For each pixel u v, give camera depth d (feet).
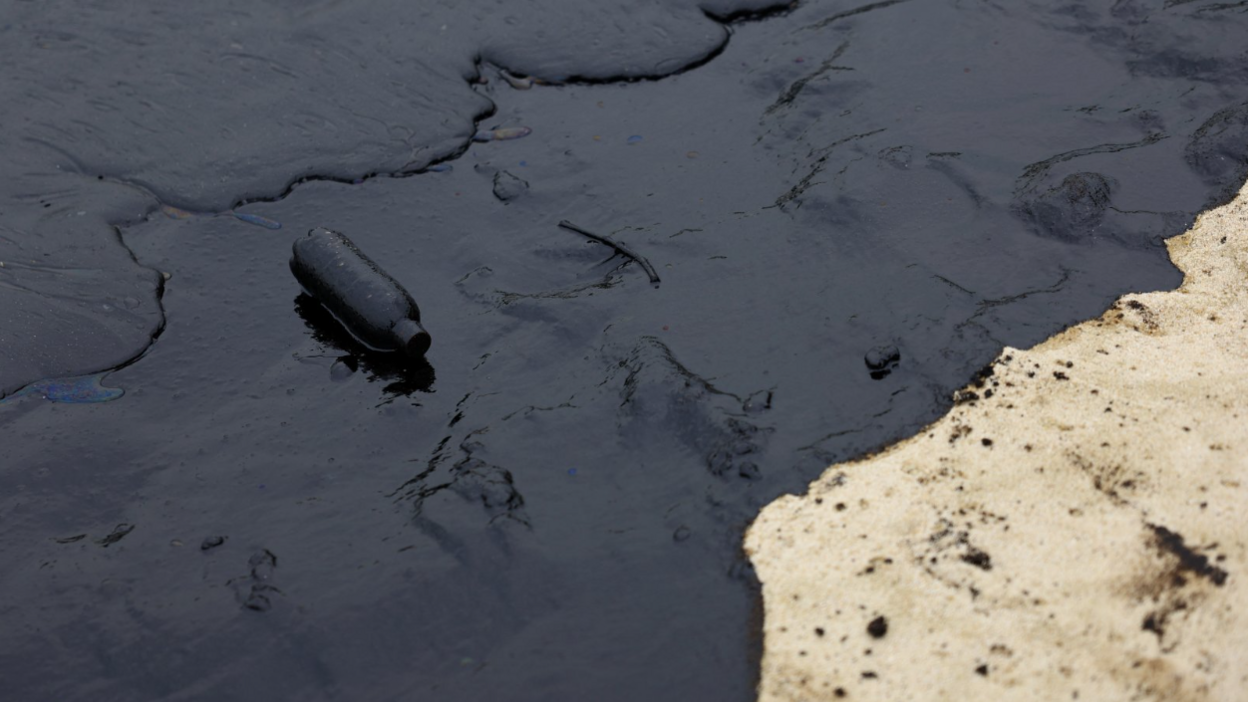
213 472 11.77
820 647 9.32
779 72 17.76
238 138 16.66
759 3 19.44
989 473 10.69
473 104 17.49
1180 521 9.84
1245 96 15.92
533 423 11.90
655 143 16.51
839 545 10.18
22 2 19.31
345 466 11.73
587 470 11.32
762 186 15.34
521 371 12.69
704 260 14.01
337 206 15.65
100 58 18.11
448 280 14.26
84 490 11.68
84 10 19.19
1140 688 8.55
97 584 10.63
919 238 13.98
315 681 9.62
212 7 19.35
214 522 11.20
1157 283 13.05
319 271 13.57
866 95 16.87
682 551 10.36
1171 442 10.73
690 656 9.41
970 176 14.88
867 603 9.61
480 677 9.46
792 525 10.44
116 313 13.80
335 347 13.37
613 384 12.26
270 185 15.92
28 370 13.08
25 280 14.11
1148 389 11.48
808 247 14.06
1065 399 11.47
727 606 9.80
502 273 14.24
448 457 11.67
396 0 19.51
